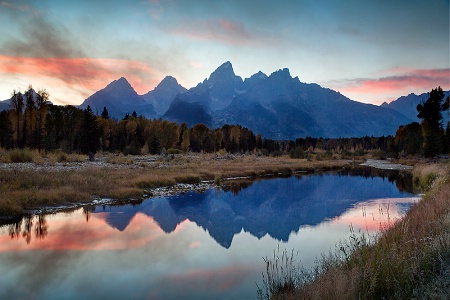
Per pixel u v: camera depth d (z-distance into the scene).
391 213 19.39
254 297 8.41
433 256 7.09
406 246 8.14
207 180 36.62
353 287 6.12
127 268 10.72
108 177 28.30
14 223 16.27
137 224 16.89
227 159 65.81
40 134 55.97
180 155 71.81
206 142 100.25
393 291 6.18
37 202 19.00
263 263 11.21
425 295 5.60
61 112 70.50
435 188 19.38
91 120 62.84
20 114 60.12
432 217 10.41
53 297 8.53
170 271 10.50
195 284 9.44
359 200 24.92
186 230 16.25
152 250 12.78
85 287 9.21
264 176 43.69
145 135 91.25
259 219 19.06
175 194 26.61
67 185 23.39
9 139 60.22
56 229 15.37
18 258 11.51
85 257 11.77
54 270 10.46
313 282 7.46
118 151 71.62
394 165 67.56
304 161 70.56
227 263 11.26
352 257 8.67
